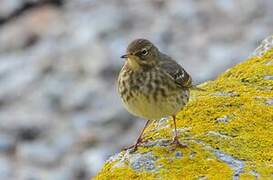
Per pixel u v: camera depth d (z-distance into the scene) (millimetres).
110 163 8594
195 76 19891
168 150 8570
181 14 23391
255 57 11133
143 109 8938
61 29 23516
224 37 22109
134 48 9062
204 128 9070
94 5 24703
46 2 25156
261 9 23438
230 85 10297
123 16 23453
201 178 8031
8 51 23203
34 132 19219
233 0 23922
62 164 17875
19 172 17656
